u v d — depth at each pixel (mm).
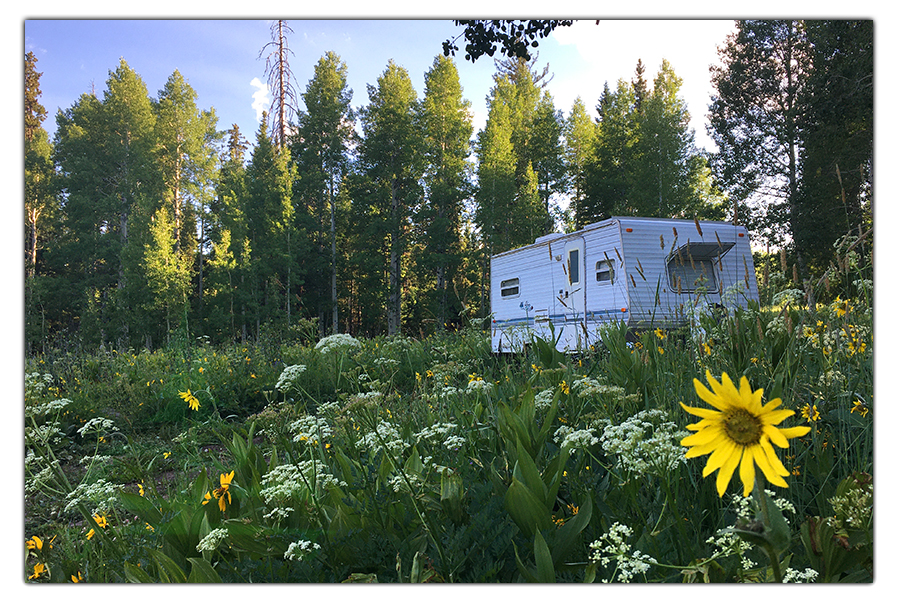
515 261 12047
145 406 7969
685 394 2988
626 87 36688
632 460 1858
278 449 3609
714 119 23531
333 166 36281
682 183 29516
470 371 5320
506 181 32125
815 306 3305
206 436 5668
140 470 3051
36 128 43500
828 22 16734
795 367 2936
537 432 2842
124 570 2316
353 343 4094
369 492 2395
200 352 11336
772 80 20703
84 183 40188
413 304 37500
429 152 35781
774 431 1151
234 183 35438
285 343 12109
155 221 32250
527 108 39125
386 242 36625
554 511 2525
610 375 3895
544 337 5238
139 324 29891
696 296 4336
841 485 1781
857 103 16375
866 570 1723
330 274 38625
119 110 39281
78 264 41500
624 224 8805
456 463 2830
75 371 10312
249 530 2242
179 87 40000
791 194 19750
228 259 33062
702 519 2039
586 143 39000
